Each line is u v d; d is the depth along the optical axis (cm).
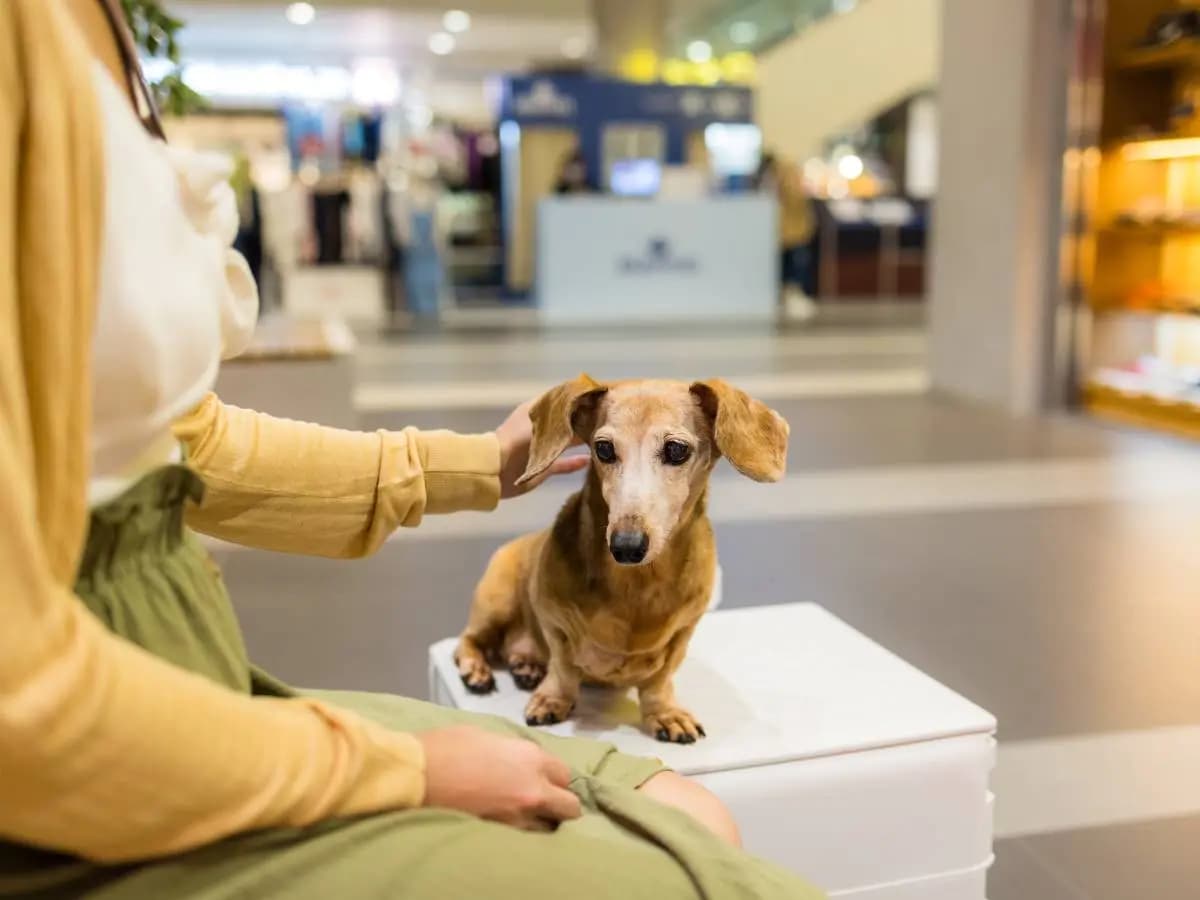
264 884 84
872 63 1739
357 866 86
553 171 1599
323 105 1612
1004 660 314
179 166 95
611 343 1043
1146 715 278
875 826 168
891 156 1889
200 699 79
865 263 1567
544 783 98
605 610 160
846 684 187
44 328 76
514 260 1616
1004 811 234
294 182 1340
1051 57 667
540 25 1521
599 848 95
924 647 324
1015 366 693
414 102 1916
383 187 1310
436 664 204
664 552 157
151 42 292
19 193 75
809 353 970
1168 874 212
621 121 1555
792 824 164
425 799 93
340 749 87
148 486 92
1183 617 346
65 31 78
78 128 77
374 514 134
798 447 593
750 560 405
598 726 173
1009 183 686
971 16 712
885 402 726
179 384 93
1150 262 692
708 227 1348
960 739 171
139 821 76
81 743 71
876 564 400
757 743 165
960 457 570
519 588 192
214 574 104
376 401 718
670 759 159
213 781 78
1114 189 677
